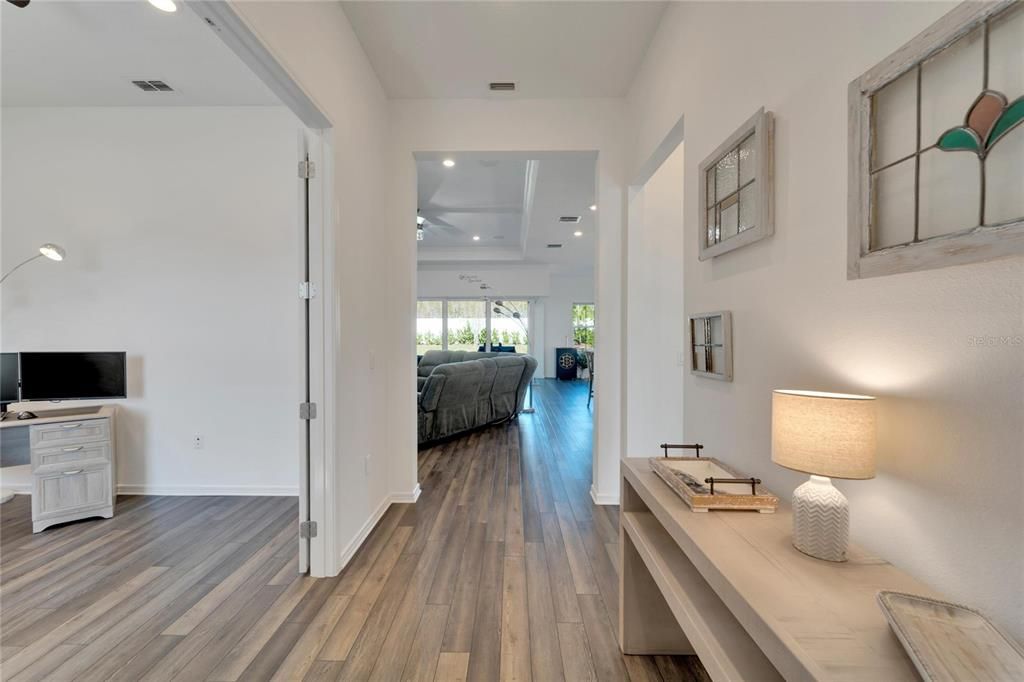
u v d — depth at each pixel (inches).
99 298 134.7
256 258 135.3
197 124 134.7
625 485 70.1
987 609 30.2
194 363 135.6
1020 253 27.7
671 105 93.2
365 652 66.6
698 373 76.7
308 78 78.6
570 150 130.8
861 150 40.2
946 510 33.1
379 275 121.4
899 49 36.2
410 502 129.6
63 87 124.0
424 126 130.5
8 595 81.7
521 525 113.5
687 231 83.7
